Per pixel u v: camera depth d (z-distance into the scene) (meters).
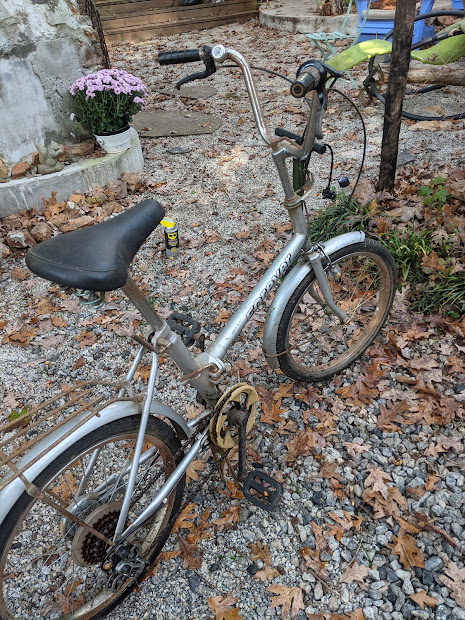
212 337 2.94
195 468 2.22
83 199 4.28
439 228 3.36
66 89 4.51
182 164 4.95
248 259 3.56
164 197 4.43
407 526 1.92
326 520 2.00
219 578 1.87
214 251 3.71
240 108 6.16
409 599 1.74
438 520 1.94
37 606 1.84
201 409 2.50
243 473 2.01
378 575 1.81
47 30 4.23
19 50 4.08
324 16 8.91
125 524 1.75
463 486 2.05
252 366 2.73
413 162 4.41
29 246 3.84
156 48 9.29
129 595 1.84
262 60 7.83
